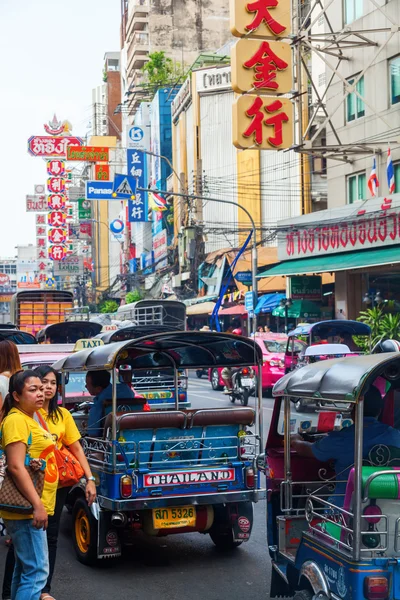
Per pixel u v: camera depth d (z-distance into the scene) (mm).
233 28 22188
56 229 83125
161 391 11094
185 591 6277
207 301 41312
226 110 46094
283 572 5434
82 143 83625
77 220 106938
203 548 7648
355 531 4188
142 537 8148
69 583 6520
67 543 7957
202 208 45469
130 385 8086
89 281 90438
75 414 8984
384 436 5094
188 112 50344
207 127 46531
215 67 46500
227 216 44250
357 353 19078
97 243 100375
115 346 6934
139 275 56781
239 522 7277
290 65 22672
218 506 7406
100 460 6969
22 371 4977
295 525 5566
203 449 6996
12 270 180500
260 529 8336
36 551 4777
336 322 20391
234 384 19984
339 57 25281
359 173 26203
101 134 117125
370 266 23203
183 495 6773
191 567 6980
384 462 5074
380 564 4176
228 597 6105
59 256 83125
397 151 24047
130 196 51469
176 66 72250
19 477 4691
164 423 6812
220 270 40219
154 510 6820
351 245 24766
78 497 7293
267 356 21734
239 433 7164
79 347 11445
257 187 40438
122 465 6676
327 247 26047
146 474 6688
